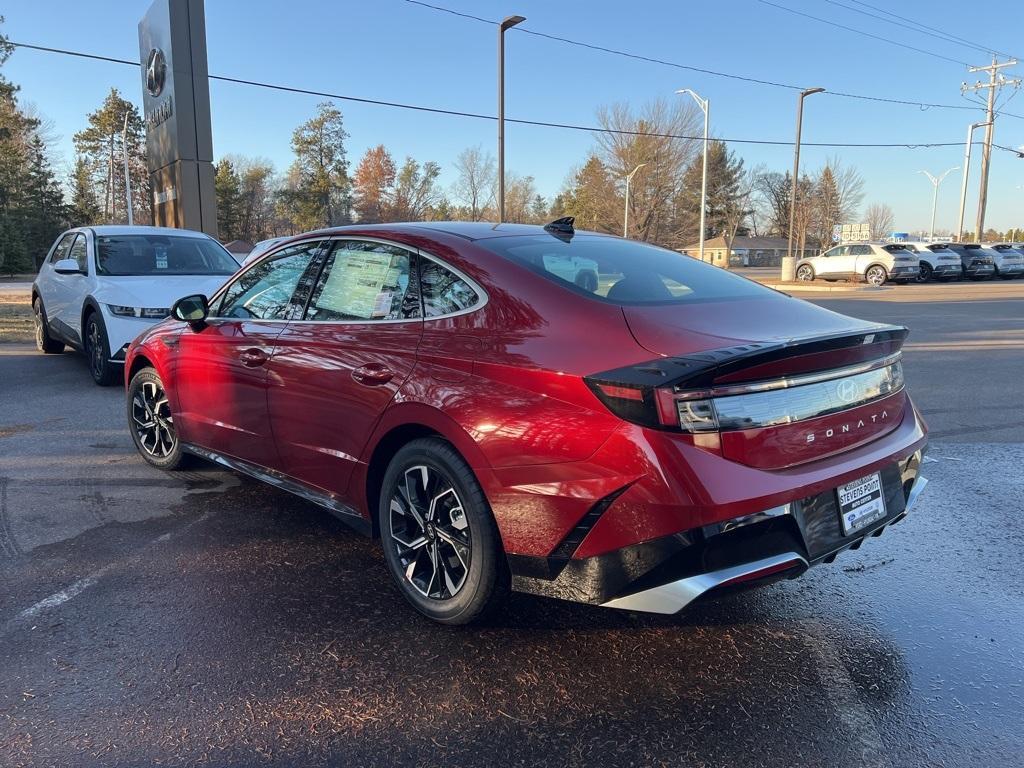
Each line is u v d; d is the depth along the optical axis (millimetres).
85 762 2281
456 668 2820
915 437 3148
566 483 2557
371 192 84000
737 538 2471
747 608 3332
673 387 2396
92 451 5656
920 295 24062
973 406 7398
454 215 82062
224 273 8641
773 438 2553
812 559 2639
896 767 2295
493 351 2822
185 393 4570
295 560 3777
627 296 2943
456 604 2988
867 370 2945
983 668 2852
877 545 4070
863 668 2850
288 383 3674
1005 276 35188
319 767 2275
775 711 2574
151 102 23531
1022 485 5059
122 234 8789
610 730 2467
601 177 65500
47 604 3279
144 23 23344
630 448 2426
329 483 3594
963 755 2350
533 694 2660
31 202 66750
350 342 3375
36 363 9508
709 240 88562
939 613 3295
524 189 86688
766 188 104000
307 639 3020
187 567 3680
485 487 2771
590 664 2855
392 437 3215
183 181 21625
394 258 3396
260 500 4637
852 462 2775
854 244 31469
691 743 2402
